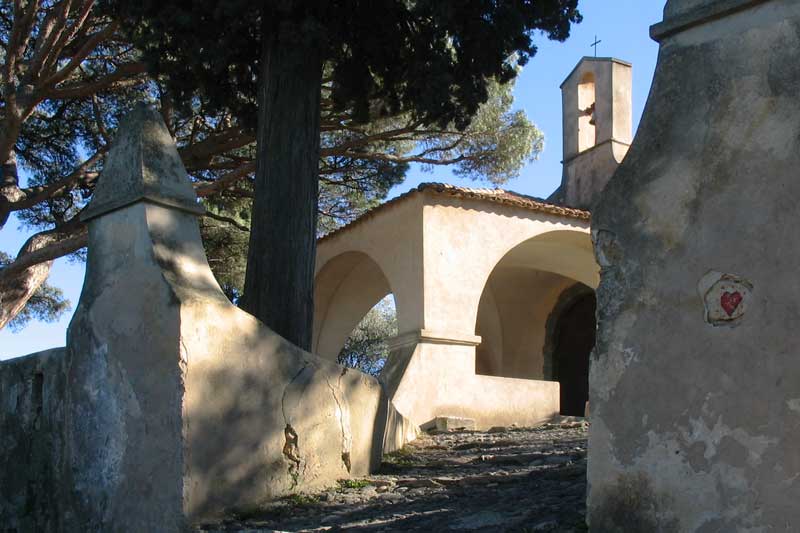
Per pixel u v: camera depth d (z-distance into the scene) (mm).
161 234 7332
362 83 12812
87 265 7797
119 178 7520
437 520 6469
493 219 15992
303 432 7863
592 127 20391
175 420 6844
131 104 16891
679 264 4816
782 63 4680
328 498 7621
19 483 8023
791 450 4281
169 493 6801
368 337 34125
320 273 18625
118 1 12219
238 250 19984
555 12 12094
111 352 7367
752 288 4539
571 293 20672
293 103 10844
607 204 5145
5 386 8359
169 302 7020
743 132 4734
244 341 7453
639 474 4758
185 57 12156
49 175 17406
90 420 7445
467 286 15445
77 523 7383
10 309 15039
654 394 4777
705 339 4648
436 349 14914
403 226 15844
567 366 21125
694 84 4988
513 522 5961
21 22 13602
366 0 11961
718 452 4508
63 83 15672
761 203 4594
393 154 17953
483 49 12008
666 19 5137
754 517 4344
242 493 7223
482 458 9422
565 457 8820
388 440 9891
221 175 16828
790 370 4344
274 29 11023
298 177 10734
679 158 4941
